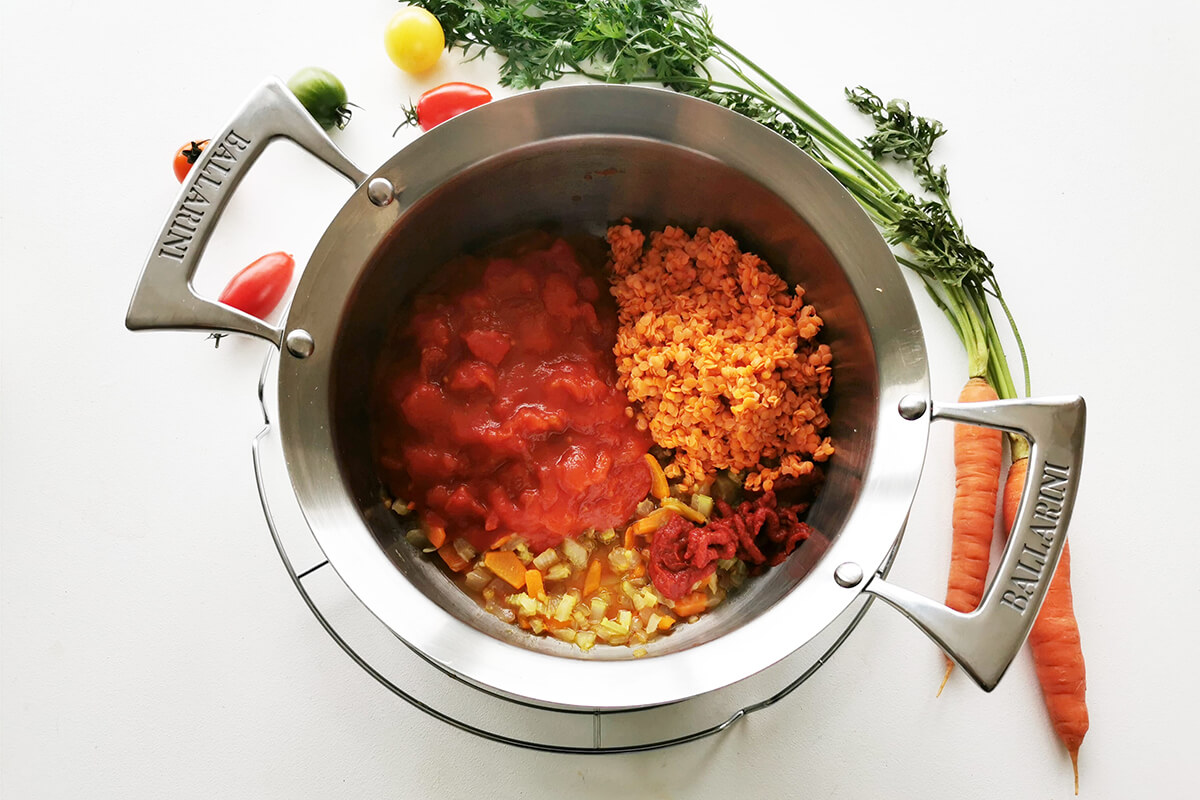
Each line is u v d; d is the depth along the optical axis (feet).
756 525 1.48
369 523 1.39
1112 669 1.61
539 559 1.50
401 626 1.27
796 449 1.50
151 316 1.25
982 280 1.61
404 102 1.72
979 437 1.57
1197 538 1.65
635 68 1.58
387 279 1.43
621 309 1.56
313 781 1.54
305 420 1.32
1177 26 1.79
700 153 1.37
